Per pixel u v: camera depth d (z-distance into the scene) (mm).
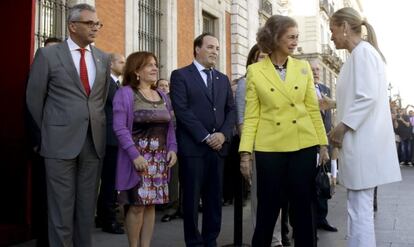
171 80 4727
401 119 18469
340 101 3699
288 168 3734
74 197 3986
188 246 4547
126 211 4395
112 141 5863
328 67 37406
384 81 3621
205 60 4746
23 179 4949
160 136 4391
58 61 3916
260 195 3770
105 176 5984
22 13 4984
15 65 4949
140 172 4207
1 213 5016
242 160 3793
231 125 4773
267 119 3748
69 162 3893
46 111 3939
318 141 3758
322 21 36250
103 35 9109
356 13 3715
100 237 5734
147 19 11109
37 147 3975
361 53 3539
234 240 5270
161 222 6660
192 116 4535
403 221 6719
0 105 4969
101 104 4133
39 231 4707
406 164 18734
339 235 5855
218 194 4715
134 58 4449
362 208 3598
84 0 8445
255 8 16625
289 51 3746
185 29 12375
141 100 4359
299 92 3715
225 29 14680
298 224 3738
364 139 3545
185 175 4586
